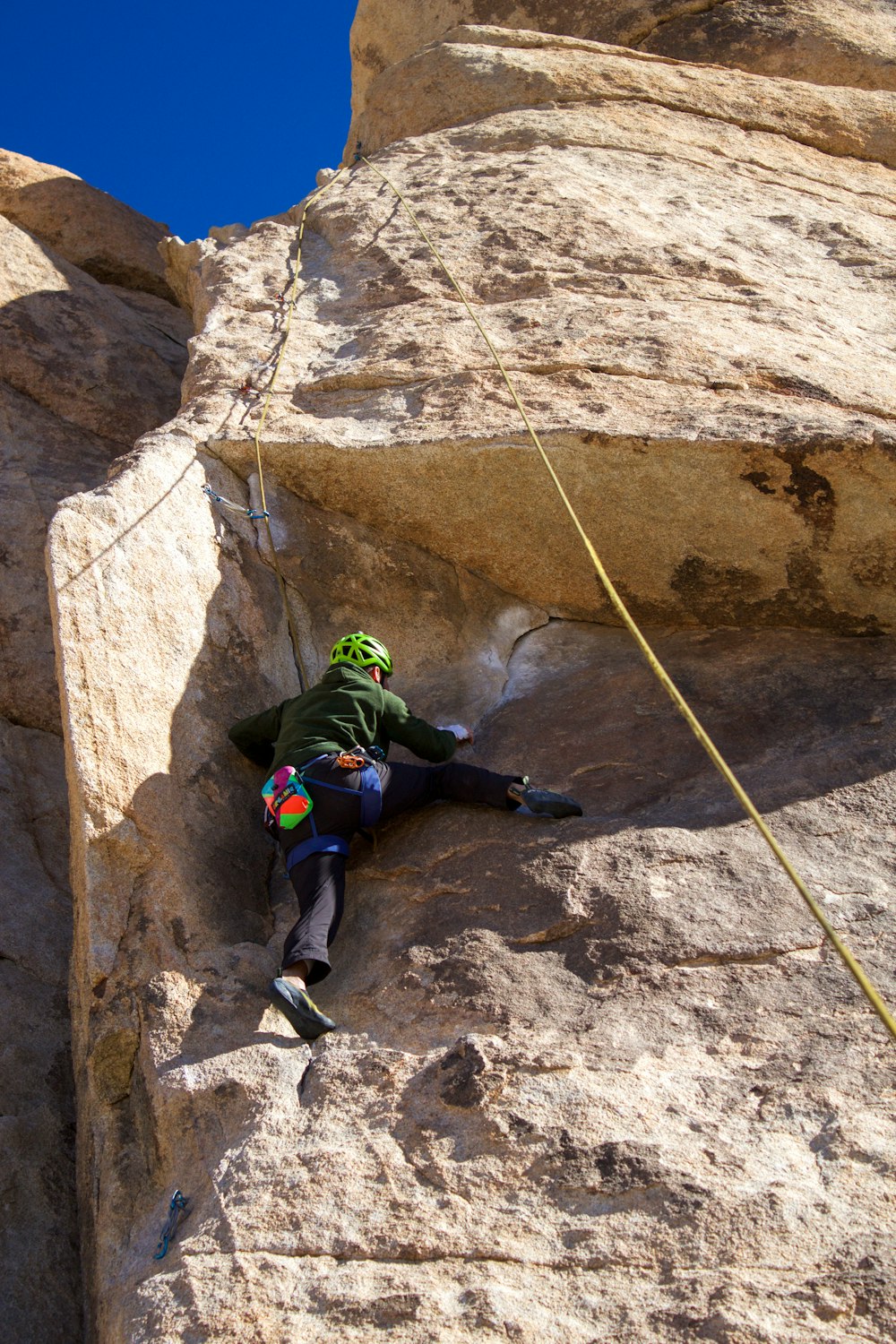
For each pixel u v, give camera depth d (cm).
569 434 484
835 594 493
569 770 442
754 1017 325
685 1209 276
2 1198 376
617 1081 311
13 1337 344
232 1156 318
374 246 666
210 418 536
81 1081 389
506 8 979
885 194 798
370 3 1041
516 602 534
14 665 598
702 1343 248
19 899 488
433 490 515
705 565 504
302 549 523
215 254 699
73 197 954
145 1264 306
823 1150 286
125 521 459
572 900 370
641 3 949
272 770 416
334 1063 337
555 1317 261
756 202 739
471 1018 339
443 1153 301
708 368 529
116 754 405
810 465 466
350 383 555
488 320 584
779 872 372
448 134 806
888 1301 250
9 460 709
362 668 450
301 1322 271
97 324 834
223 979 371
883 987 327
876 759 417
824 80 909
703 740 314
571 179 715
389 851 419
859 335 589
